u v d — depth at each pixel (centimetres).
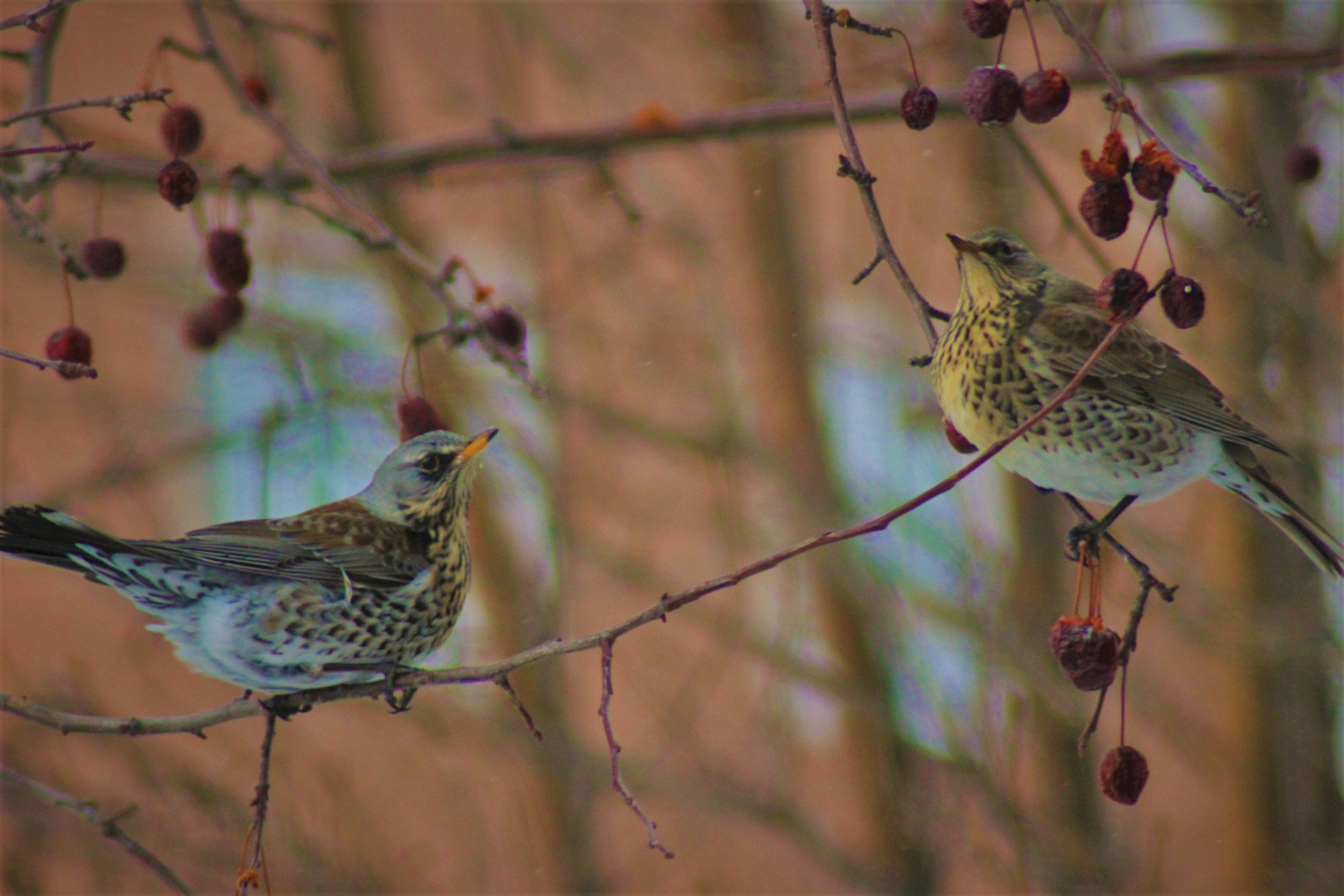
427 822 1429
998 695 1209
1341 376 1252
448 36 1633
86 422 1595
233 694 1483
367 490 800
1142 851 1355
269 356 1443
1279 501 779
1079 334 732
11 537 686
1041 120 602
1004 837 1238
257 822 631
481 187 1661
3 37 1700
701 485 1641
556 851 1471
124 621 1577
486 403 1380
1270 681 1370
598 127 1060
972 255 760
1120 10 1183
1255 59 995
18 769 1204
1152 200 562
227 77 821
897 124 1399
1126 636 595
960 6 1259
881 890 1387
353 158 1061
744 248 1540
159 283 1495
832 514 1398
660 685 1614
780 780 1414
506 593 1445
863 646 1484
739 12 1495
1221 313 1336
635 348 1525
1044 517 1388
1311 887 1309
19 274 1606
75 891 1314
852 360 1527
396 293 1434
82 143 584
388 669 686
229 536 735
